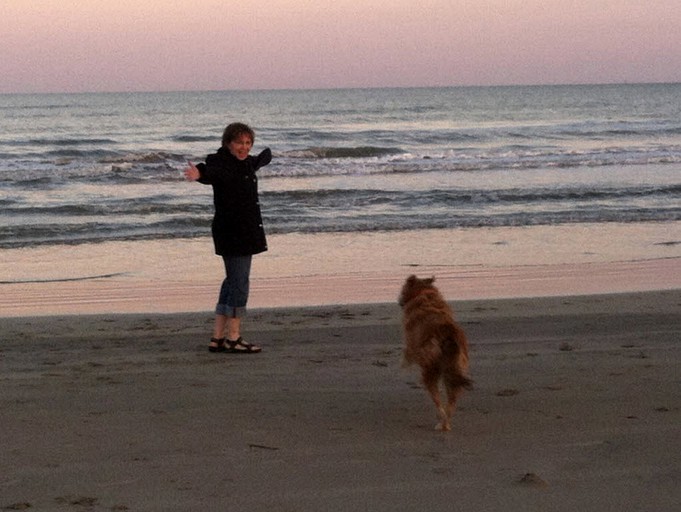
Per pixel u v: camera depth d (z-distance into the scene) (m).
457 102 96.38
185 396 5.69
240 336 7.61
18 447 4.54
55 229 16.42
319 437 4.78
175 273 12.52
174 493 3.87
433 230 16.28
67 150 30.53
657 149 32.72
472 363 6.66
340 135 38.97
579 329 8.12
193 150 33.09
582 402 5.48
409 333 5.09
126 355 7.17
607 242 14.98
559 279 11.79
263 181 23.83
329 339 7.80
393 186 22.61
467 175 25.33
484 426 4.99
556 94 134.62
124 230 16.52
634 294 10.43
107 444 4.61
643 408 5.32
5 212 18.50
